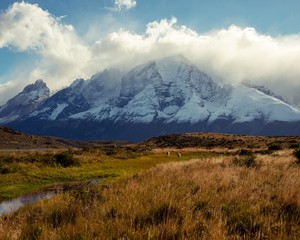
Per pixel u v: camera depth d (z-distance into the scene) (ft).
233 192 37.01
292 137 412.77
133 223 27.27
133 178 65.62
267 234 24.38
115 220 27.61
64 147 368.68
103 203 35.14
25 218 32.53
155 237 24.34
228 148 334.65
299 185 40.86
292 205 32.09
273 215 28.73
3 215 38.55
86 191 39.24
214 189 41.39
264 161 78.84
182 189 41.04
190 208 31.60
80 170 110.22
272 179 48.24
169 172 65.21
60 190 70.23
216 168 65.77
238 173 55.77
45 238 24.73
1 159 109.60
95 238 24.04
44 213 33.55
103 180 88.02
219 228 24.70
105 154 180.75
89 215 30.53
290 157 94.27
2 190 74.54
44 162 114.32
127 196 36.22
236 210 30.73
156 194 36.73
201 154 232.32
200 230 25.43
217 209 30.83
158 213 29.55
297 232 24.52
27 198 65.21
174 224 25.73
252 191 39.75
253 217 28.32
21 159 113.50
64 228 26.96
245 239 24.04
